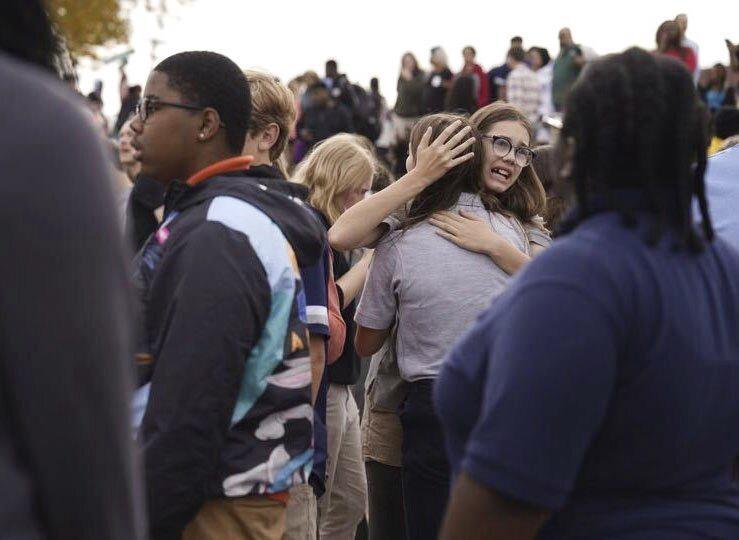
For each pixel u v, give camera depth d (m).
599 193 1.78
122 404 1.29
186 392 2.34
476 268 3.32
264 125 3.02
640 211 1.75
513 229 3.50
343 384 3.93
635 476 1.70
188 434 2.34
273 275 2.49
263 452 2.53
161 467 2.33
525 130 3.52
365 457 3.76
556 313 1.61
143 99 2.64
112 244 1.28
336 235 3.34
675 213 1.76
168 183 2.67
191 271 2.41
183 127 2.61
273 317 2.51
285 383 2.55
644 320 1.65
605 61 1.81
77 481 1.25
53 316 1.22
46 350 1.22
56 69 1.50
